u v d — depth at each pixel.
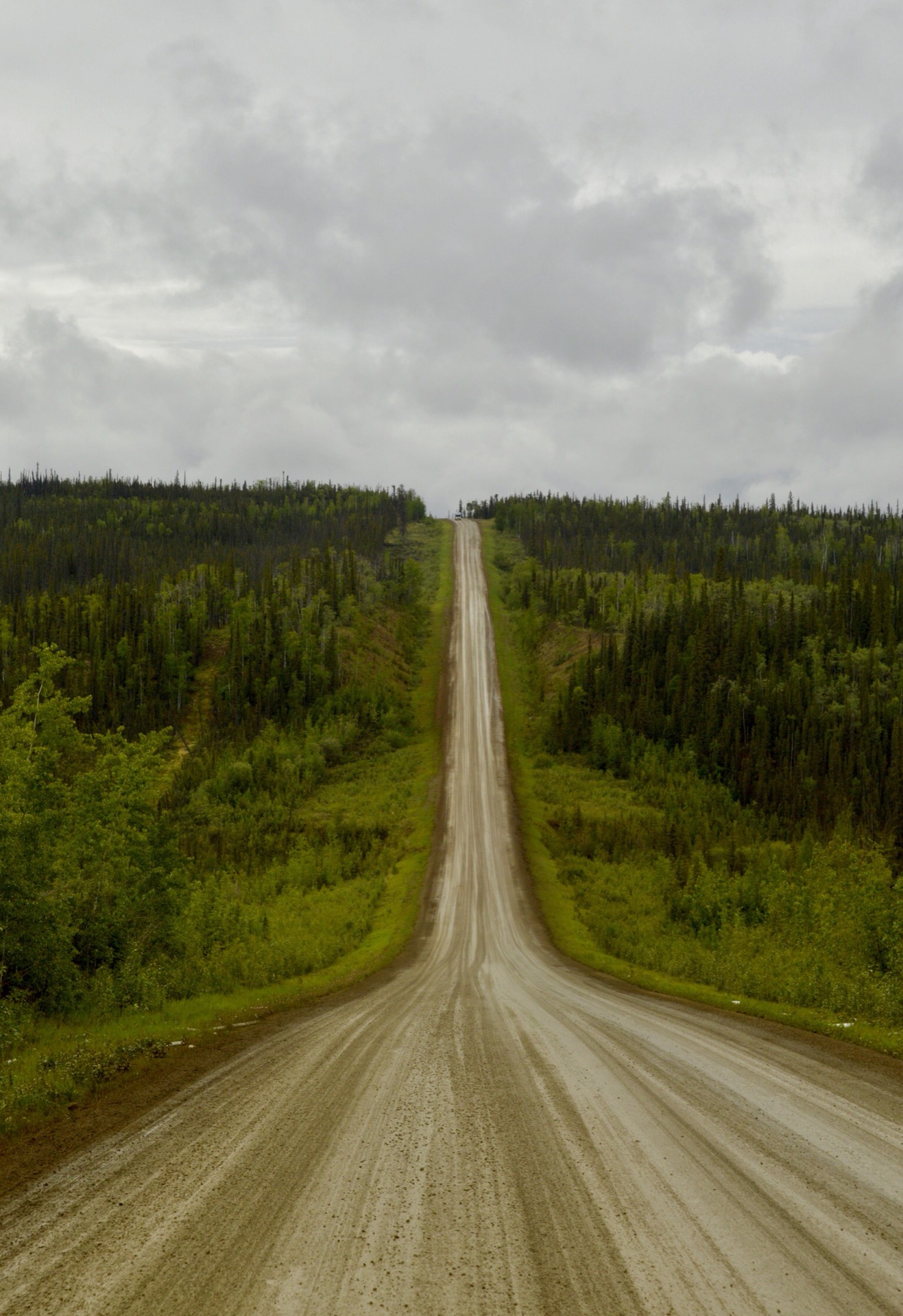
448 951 35.56
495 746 95.94
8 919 15.88
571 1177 6.36
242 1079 9.95
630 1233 5.37
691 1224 5.52
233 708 104.81
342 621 128.62
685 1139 7.37
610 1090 9.13
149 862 23.08
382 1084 9.48
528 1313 4.37
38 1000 16.31
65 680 105.06
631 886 54.72
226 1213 5.71
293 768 84.88
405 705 111.06
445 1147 7.10
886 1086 9.75
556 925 43.94
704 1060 11.06
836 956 22.62
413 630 142.75
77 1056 11.15
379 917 45.62
